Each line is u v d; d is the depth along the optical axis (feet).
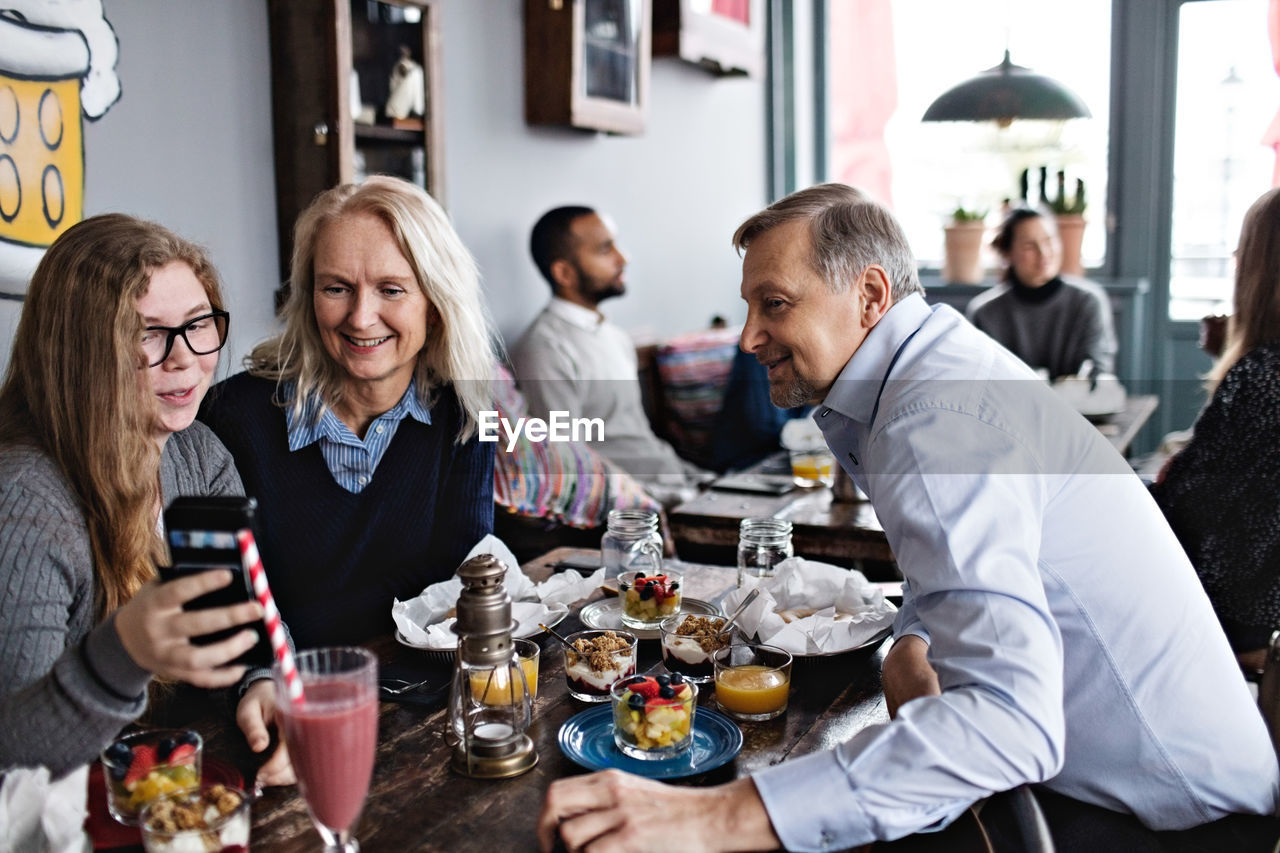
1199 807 4.20
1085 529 4.09
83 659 3.24
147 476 4.22
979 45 17.13
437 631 4.75
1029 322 14.10
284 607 5.80
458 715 3.87
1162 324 16.94
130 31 7.63
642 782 3.42
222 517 3.03
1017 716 3.37
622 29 12.26
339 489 5.87
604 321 11.94
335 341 5.64
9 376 4.25
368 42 9.01
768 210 4.51
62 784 3.23
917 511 3.73
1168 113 16.33
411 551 6.00
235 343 8.66
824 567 5.59
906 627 4.62
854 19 17.74
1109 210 16.83
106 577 4.16
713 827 3.29
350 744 2.98
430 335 5.95
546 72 11.47
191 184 8.20
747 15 15.16
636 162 13.80
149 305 4.35
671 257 14.84
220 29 8.33
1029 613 3.54
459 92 10.64
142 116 7.78
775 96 17.20
